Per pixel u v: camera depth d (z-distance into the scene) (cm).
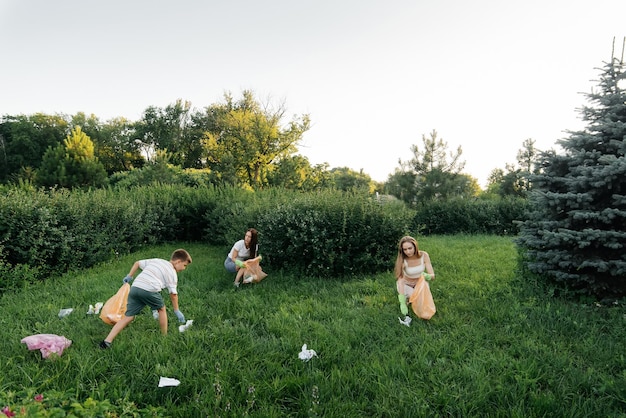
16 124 5772
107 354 451
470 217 1823
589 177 636
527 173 725
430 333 523
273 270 909
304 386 398
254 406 366
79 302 666
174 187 1712
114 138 6438
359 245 879
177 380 387
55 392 349
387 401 371
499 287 704
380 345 493
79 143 3856
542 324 546
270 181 3450
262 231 938
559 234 621
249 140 3956
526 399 377
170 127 6303
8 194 898
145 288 495
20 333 520
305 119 4112
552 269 671
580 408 353
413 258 620
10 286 767
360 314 598
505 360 441
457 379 407
